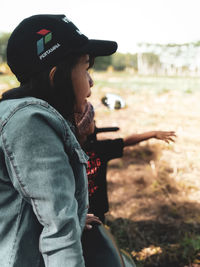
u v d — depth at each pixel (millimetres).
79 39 1118
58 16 1143
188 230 3301
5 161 1049
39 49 1087
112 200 3922
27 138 996
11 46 1127
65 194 1028
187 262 2834
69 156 1136
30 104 1056
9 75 20578
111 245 1501
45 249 1055
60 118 1094
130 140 2205
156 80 22859
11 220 1104
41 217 1033
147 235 3229
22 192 1046
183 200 3896
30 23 1115
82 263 1090
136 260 2840
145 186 4262
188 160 5105
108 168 4855
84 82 1169
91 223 1596
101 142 2064
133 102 11203
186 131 7074
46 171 1003
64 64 1110
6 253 1111
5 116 1038
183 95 12797
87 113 1856
